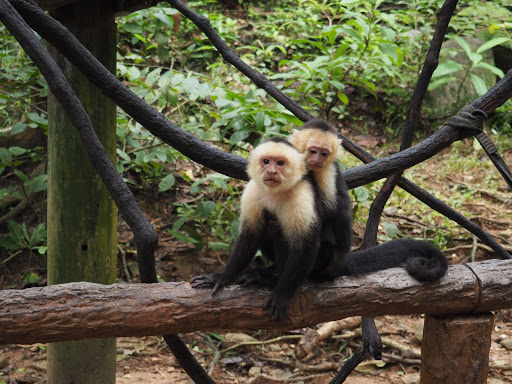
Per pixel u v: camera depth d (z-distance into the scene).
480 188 9.65
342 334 7.50
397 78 11.29
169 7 8.27
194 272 8.34
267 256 4.80
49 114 5.44
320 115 9.34
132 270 8.38
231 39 11.68
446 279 4.29
